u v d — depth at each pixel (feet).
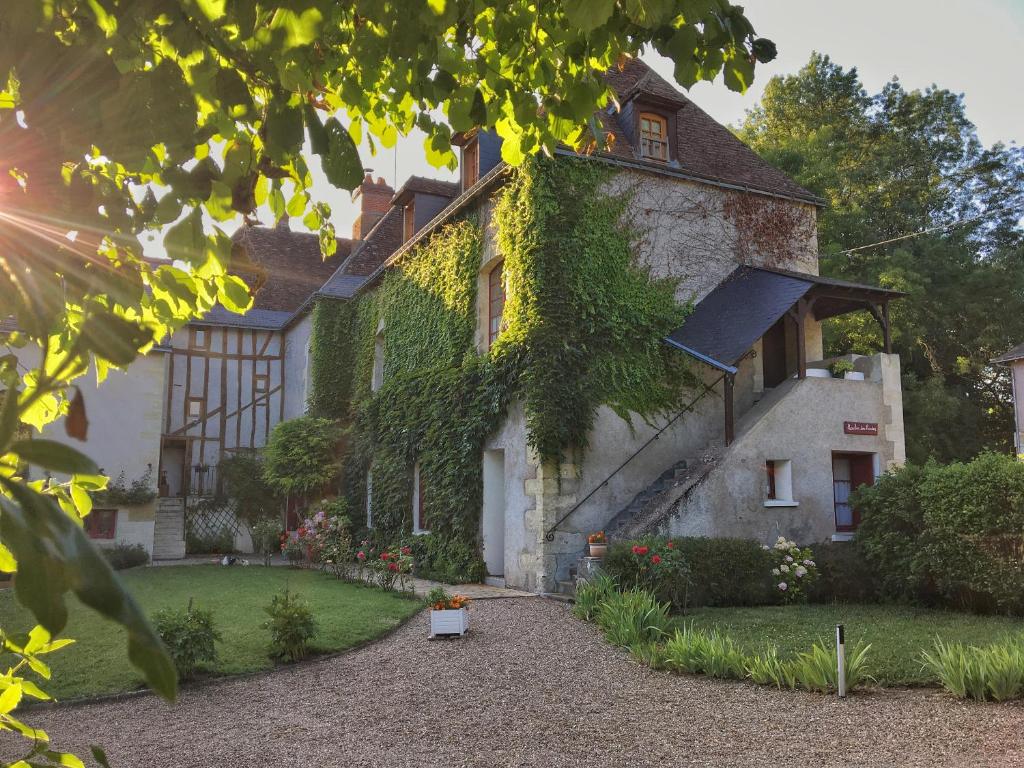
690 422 43.93
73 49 4.06
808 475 42.14
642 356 43.09
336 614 33.45
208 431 79.05
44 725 19.93
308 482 63.46
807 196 50.55
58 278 4.26
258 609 35.19
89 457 2.58
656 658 24.34
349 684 23.36
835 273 83.46
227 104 5.43
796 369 47.88
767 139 103.30
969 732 17.37
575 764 16.17
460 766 16.17
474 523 44.98
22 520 2.25
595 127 8.44
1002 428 89.35
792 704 19.98
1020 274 86.69
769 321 40.60
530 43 7.88
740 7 6.59
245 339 82.58
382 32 6.68
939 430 81.15
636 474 41.91
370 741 17.99
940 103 101.04
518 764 16.21
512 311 42.83
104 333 2.89
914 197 96.73
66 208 4.35
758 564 35.68
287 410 80.74
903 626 29.48
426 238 55.98
